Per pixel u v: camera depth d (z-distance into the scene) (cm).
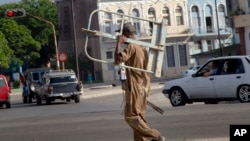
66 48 8919
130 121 925
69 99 3938
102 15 8062
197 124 1520
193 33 8712
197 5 8781
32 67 9419
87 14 8512
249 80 2222
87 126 1736
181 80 2431
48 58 9569
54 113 2694
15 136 1667
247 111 1720
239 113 1681
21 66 9025
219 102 2516
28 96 4522
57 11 9162
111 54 8288
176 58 8612
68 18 8838
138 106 920
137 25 8019
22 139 1577
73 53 8638
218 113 1733
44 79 3994
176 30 8631
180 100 2431
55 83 3844
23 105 4181
